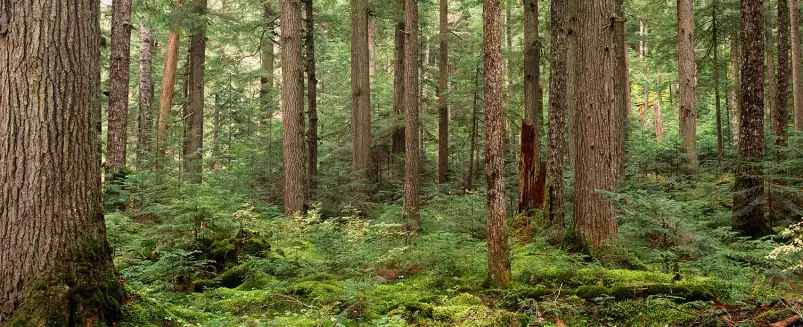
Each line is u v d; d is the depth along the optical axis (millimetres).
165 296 6531
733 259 7320
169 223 8125
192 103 20922
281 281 7691
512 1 21016
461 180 20406
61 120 4320
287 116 14141
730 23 18859
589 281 6707
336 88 26828
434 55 31594
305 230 10445
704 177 14617
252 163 17703
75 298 4203
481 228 12148
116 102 12820
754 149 9656
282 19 14383
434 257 8703
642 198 7836
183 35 20172
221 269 8188
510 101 19734
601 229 8570
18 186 4145
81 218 4430
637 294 5973
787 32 14055
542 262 7934
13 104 4168
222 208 9172
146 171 10414
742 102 9859
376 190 19094
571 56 13359
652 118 32312
